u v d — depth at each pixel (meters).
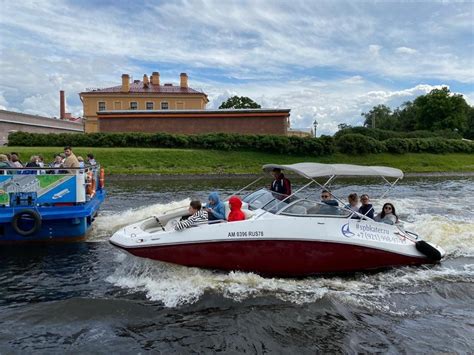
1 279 7.09
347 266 7.39
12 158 10.95
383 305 6.21
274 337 5.21
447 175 34.03
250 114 41.41
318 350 4.95
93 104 51.88
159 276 6.98
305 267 7.23
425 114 75.44
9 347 4.90
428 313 5.99
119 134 35.56
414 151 41.12
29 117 40.38
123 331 5.31
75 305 5.94
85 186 9.98
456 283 7.12
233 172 30.61
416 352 4.93
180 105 52.62
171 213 8.17
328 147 37.41
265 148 36.41
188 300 6.18
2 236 9.12
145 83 54.81
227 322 5.55
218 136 36.34
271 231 6.99
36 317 5.62
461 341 5.20
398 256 7.62
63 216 9.06
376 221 8.25
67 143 34.44
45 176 9.26
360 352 4.91
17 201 9.12
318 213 7.30
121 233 7.18
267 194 8.10
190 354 4.82
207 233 6.86
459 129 73.94
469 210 15.16
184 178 27.73
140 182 24.77
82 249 8.83
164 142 35.84
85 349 4.88
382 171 8.12
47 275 7.28
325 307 6.05
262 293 6.47
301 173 7.60
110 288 6.67
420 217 13.42
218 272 7.09
